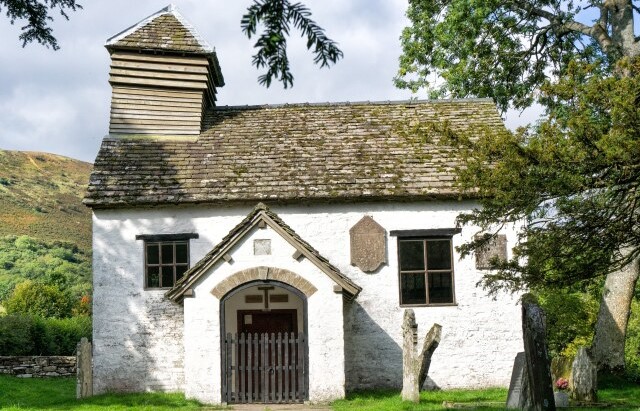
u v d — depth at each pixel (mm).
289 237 19844
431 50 29406
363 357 21625
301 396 19516
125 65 24859
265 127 25297
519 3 27406
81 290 65375
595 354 23250
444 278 21984
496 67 28656
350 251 21969
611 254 16125
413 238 22094
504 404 17391
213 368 19625
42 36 12781
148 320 21734
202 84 25047
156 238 22062
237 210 22156
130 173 22875
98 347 21625
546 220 15633
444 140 16641
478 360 21547
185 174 22891
